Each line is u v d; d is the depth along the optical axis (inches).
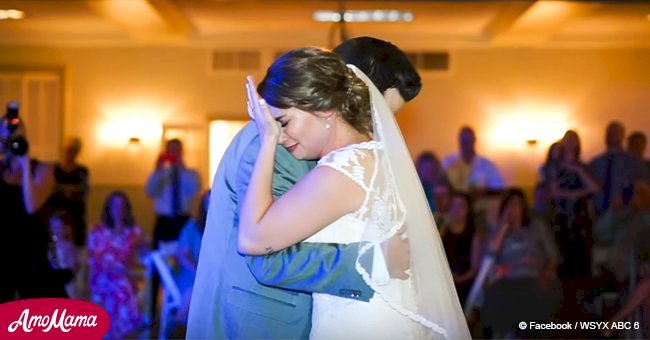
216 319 80.4
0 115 399.9
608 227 238.2
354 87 77.8
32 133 401.4
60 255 214.5
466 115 397.7
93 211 402.0
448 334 80.7
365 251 74.7
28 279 154.8
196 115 402.6
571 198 246.2
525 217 219.3
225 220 80.2
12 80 400.5
